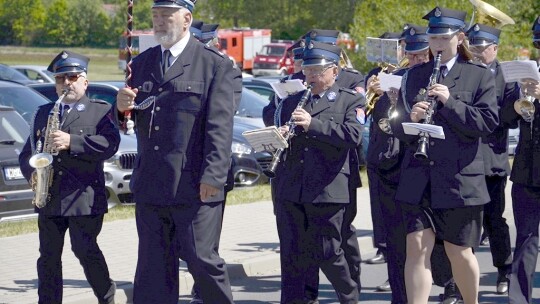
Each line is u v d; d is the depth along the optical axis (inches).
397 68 433.1
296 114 356.2
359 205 685.3
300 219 367.9
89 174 367.2
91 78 2320.4
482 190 328.2
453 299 401.4
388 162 377.7
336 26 2763.3
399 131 332.2
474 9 439.5
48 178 360.5
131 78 313.9
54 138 356.8
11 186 556.1
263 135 351.9
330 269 372.2
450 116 317.4
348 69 437.1
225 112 305.6
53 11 3831.2
